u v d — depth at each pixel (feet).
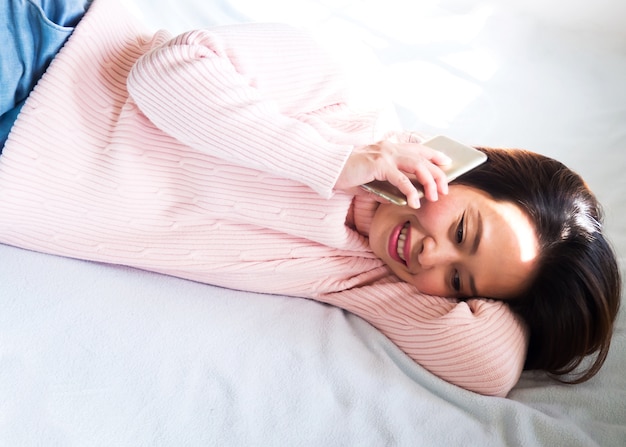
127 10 3.69
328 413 2.89
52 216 3.20
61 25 3.20
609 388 3.24
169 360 2.95
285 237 3.42
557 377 3.44
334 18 5.51
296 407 2.88
